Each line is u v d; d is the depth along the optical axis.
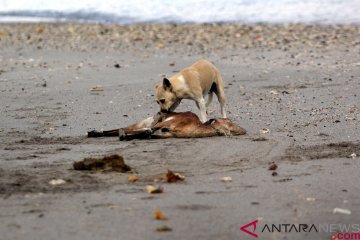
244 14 49.62
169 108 19.44
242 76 27.84
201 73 19.78
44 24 49.38
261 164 15.47
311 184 13.72
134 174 14.54
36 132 19.30
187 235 10.66
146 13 51.94
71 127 19.92
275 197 12.80
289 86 25.50
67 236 10.48
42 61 33.22
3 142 17.98
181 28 44.81
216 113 21.83
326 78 26.75
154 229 10.88
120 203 12.28
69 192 13.00
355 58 31.28
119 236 10.52
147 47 37.22
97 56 34.41
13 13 55.62
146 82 26.97
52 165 15.23
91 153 16.45
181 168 15.10
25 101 23.86
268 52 34.16
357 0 51.47
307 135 18.38
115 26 47.09
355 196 12.89
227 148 16.83
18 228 10.84
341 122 19.89
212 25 45.88
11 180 13.82
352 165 15.27
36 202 12.30
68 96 24.58
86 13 53.25
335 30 41.81
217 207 12.12
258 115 21.19
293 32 41.44
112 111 22.05
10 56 35.09
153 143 17.45
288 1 52.47
